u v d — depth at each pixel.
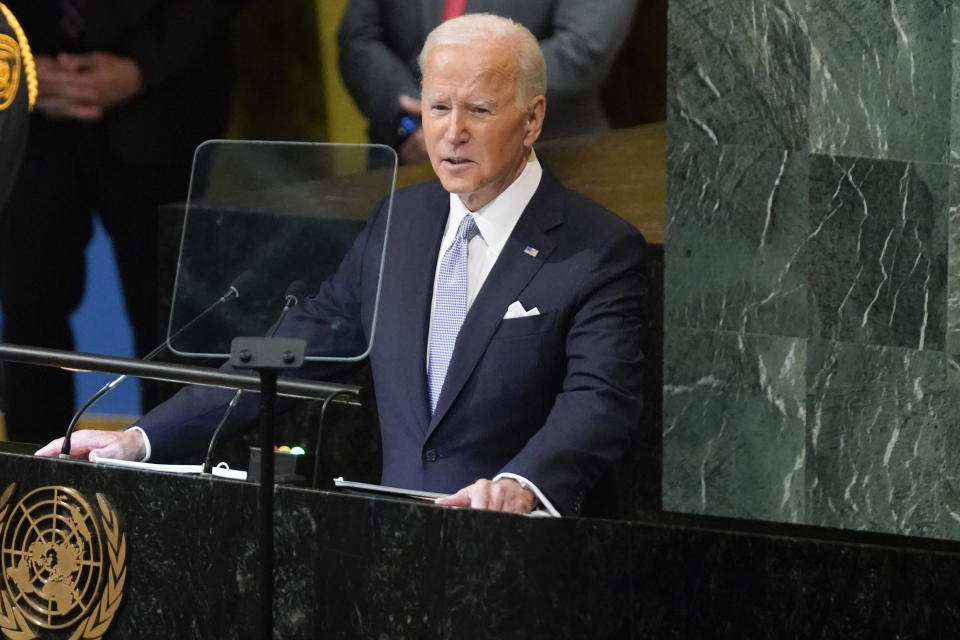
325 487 9.24
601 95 15.93
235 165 10.59
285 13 16.22
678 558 7.93
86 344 16.52
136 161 16.42
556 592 7.98
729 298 17.41
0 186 11.84
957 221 18.77
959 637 7.68
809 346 17.97
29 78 11.88
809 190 17.89
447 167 11.02
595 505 11.57
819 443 18.05
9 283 16.39
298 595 8.38
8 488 9.05
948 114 18.78
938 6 18.70
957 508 18.59
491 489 9.50
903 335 18.52
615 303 10.99
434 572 8.11
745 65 17.33
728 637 7.87
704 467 17.38
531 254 11.15
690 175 16.92
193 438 10.87
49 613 8.88
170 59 16.39
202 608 8.56
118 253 16.50
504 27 11.16
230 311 10.45
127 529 8.75
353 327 10.65
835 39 18.09
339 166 10.66
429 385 11.12
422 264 11.30
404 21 15.71
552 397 11.03
